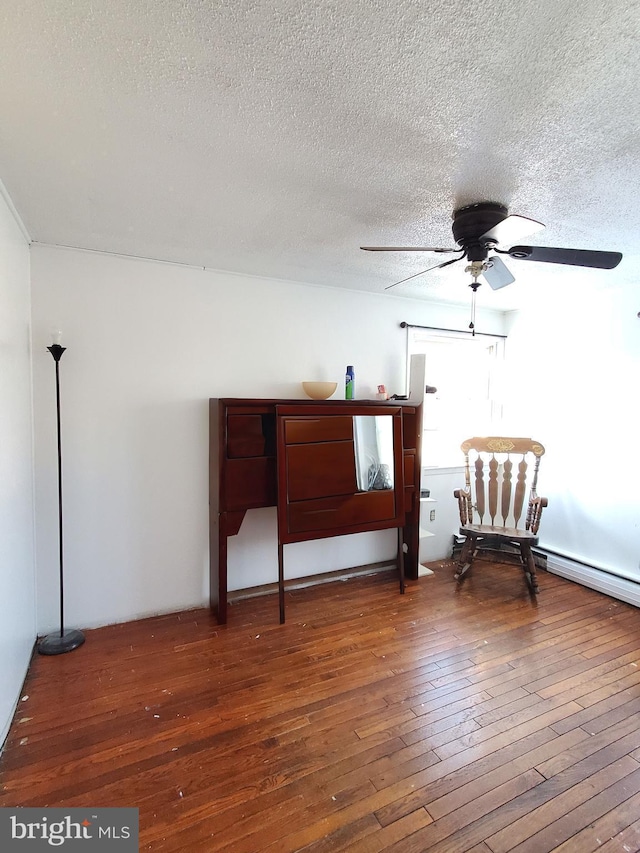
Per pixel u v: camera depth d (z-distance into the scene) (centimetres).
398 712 188
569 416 348
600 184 168
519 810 143
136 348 260
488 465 376
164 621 265
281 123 132
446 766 160
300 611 280
